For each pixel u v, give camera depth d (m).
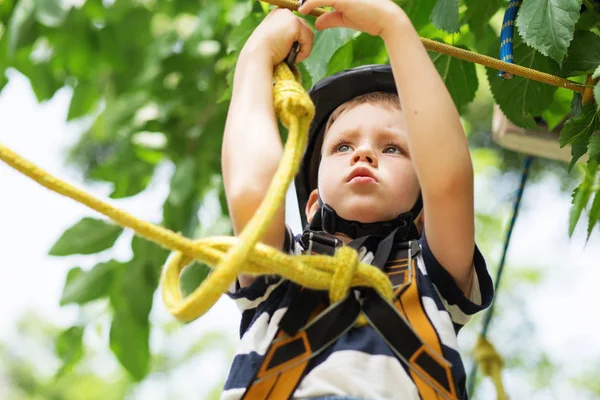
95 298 4.60
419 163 2.23
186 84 5.29
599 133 2.85
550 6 2.62
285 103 2.23
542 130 3.47
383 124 2.47
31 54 5.37
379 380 2.13
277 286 2.30
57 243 4.54
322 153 2.54
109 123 5.25
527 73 2.64
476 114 6.30
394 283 2.30
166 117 5.17
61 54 5.35
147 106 5.23
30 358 10.03
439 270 2.29
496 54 3.19
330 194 2.44
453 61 3.22
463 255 2.28
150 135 5.10
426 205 2.26
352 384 2.11
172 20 5.64
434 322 2.22
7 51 5.22
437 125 2.22
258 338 2.23
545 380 7.14
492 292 2.32
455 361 2.19
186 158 4.94
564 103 3.35
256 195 2.19
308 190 2.73
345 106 2.59
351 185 2.40
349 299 2.21
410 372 2.16
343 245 2.38
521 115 3.16
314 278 2.14
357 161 2.42
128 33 5.38
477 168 6.55
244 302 2.34
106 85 5.50
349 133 2.48
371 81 2.60
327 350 2.19
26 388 9.73
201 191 4.98
